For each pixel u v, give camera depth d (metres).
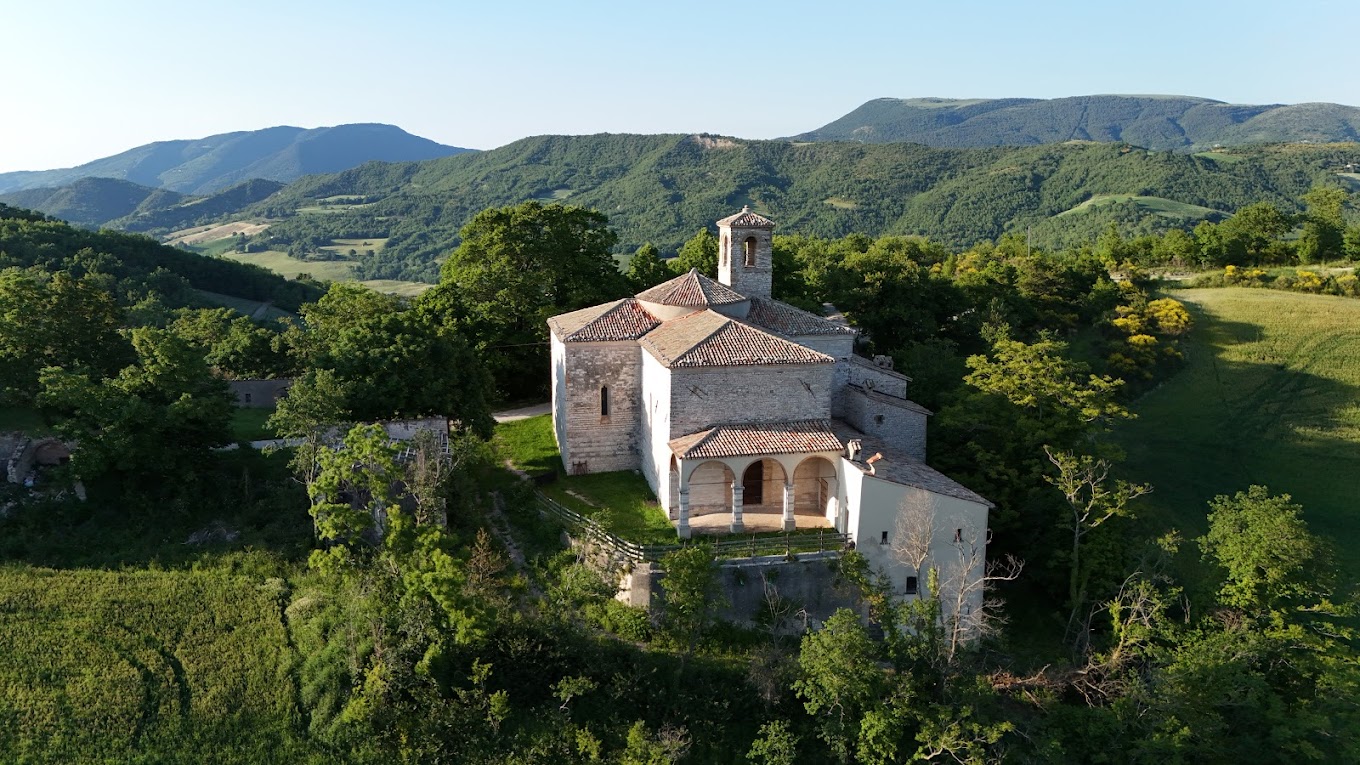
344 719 27.83
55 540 34.56
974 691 28.97
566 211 61.81
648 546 34.91
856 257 67.69
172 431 36.81
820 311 59.66
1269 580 34.00
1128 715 30.48
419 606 29.73
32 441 37.88
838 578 34.38
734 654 32.84
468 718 28.69
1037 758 29.72
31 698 27.56
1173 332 74.50
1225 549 35.22
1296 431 59.75
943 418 42.44
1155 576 35.97
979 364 44.09
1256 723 32.00
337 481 30.38
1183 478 54.50
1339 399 63.66
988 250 115.75
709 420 37.94
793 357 37.97
